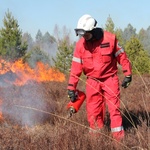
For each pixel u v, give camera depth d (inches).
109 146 164.7
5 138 184.1
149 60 911.0
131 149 163.3
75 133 179.5
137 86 448.8
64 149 163.2
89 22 198.4
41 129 229.8
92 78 210.8
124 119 237.5
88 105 214.7
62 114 269.9
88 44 204.8
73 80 211.8
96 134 179.3
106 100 209.3
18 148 174.7
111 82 207.6
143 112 250.8
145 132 181.6
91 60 206.8
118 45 206.8
